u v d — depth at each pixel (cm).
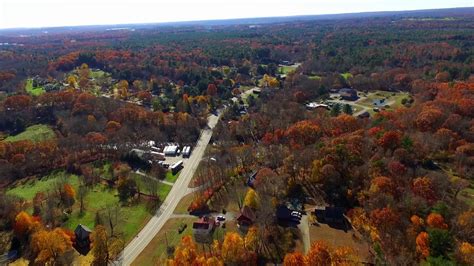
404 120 18038
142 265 10975
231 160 16438
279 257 10625
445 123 16725
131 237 12456
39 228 12206
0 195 14038
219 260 9931
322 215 12306
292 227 11894
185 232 12381
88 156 18925
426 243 9812
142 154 18538
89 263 11131
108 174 17188
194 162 18338
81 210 14238
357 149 14675
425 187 12106
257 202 12519
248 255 10275
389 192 11994
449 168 14288
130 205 14600
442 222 10544
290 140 17562
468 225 10350
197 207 13750
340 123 18462
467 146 14612
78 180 16725
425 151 14738
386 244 10194
